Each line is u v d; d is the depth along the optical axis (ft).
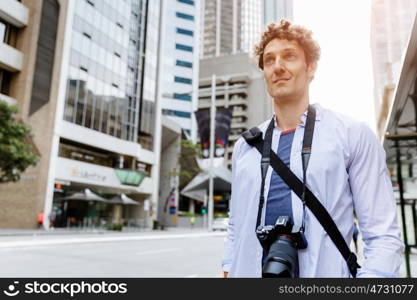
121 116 111.14
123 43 114.62
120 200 93.20
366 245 3.67
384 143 19.12
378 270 3.28
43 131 84.28
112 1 110.32
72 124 91.76
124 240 60.08
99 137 100.12
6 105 60.64
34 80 84.07
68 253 38.45
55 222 87.61
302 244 3.57
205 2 454.40
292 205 3.80
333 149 3.88
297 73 4.34
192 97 226.17
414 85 12.81
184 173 147.02
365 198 3.73
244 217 4.24
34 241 47.47
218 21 448.65
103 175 101.09
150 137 129.39
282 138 4.28
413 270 23.58
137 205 126.72
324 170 3.78
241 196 4.35
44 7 87.61
